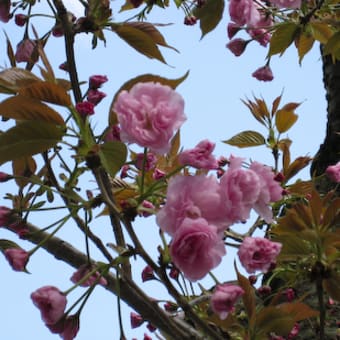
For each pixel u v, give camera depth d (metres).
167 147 2.12
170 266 2.47
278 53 4.36
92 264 2.65
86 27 2.75
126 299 2.82
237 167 2.22
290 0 3.92
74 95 2.60
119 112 2.14
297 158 3.97
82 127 2.29
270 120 4.28
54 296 2.34
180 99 2.16
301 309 2.82
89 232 2.70
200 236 2.07
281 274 3.48
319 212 2.92
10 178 2.80
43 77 2.57
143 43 2.86
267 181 2.42
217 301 2.35
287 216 2.94
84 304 2.39
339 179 3.90
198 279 2.09
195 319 2.43
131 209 2.28
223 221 2.14
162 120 2.12
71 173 2.47
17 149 2.26
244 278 2.77
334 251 2.89
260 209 2.36
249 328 2.77
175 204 2.12
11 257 2.51
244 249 2.50
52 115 2.28
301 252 2.93
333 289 2.88
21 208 2.78
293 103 4.27
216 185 2.15
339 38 4.08
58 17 2.73
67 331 2.38
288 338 3.32
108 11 2.78
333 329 3.76
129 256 2.36
